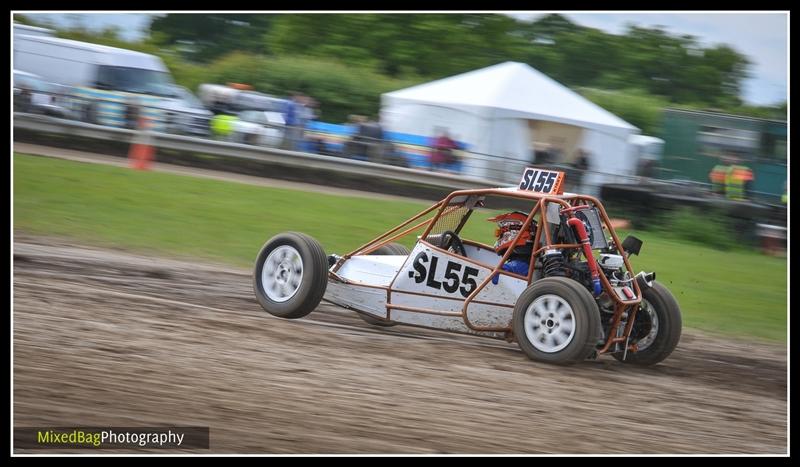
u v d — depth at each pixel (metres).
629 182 32.94
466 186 33.53
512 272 13.09
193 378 10.27
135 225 22.19
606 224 13.59
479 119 33.66
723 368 14.20
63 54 34.75
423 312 13.46
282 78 52.03
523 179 13.88
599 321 12.06
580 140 34.53
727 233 31.14
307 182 32.97
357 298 13.89
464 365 12.08
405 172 33.53
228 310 14.30
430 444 8.93
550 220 13.01
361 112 51.12
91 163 29.61
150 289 15.59
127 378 10.04
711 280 23.77
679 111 36.94
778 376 13.96
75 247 19.08
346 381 10.75
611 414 10.58
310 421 9.27
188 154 33.25
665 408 11.16
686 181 34.72
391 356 12.20
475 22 58.81
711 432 10.34
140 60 35.81
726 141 35.81
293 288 13.72
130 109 33.25
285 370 10.95
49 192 24.47
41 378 9.76
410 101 35.25
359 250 14.53
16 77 32.56
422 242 13.60
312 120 37.44
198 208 25.08
